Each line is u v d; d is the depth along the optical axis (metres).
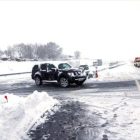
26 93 9.73
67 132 4.04
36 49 85.06
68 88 10.77
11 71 35.19
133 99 7.03
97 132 3.99
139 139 3.56
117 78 15.34
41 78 12.87
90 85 11.70
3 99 5.98
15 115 4.34
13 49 87.31
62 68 11.96
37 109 5.44
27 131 4.05
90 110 5.73
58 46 85.69
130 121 4.57
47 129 4.22
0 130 3.68
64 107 6.16
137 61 36.00
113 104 6.36
